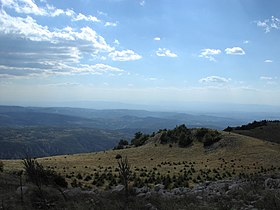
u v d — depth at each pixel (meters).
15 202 21.28
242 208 17.11
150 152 85.00
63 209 19.47
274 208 16.59
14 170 52.41
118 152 89.25
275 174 29.53
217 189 24.25
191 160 73.75
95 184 46.22
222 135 86.19
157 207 18.62
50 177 26.41
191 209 17.25
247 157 71.06
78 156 87.25
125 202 19.80
